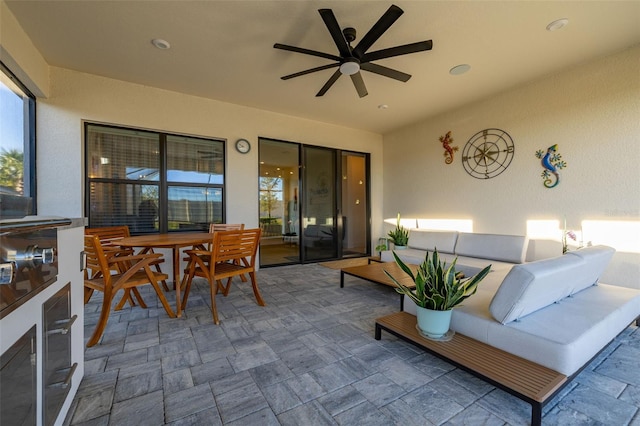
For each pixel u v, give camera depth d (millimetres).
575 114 3264
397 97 4113
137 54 2979
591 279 2242
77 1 2203
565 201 3367
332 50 2887
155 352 1959
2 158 2607
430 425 1294
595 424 1293
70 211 3316
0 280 726
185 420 1330
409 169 5477
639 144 2840
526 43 2771
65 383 1162
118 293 3328
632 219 2896
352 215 5895
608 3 2221
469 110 4391
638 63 2828
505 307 1609
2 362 766
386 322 2051
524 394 1255
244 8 2299
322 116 4973
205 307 2857
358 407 1416
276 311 2750
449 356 1566
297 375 1690
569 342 1394
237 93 3986
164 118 3865
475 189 4328
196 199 4262
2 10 2225
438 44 2777
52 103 3223
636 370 1730
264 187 4805
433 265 1901
